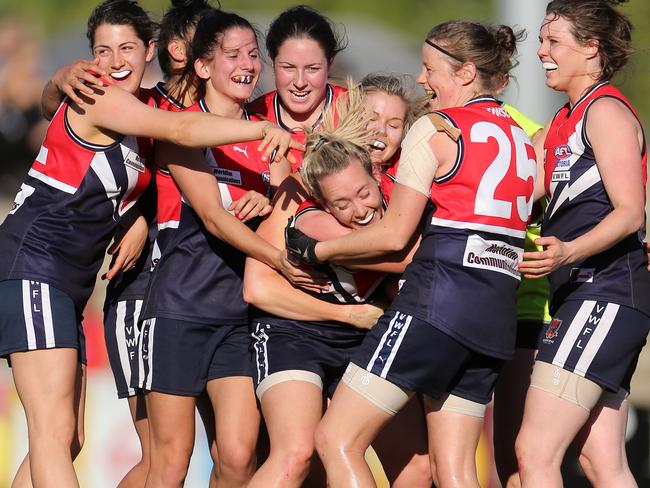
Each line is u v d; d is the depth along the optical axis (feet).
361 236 54.29
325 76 61.67
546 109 96.68
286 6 188.75
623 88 177.99
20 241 57.67
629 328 56.03
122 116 56.90
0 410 87.86
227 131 55.77
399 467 60.70
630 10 113.91
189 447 61.26
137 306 63.10
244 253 60.64
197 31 60.95
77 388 59.62
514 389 65.00
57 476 55.47
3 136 150.41
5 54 154.61
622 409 59.57
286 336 58.03
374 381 53.78
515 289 55.42
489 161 53.72
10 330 56.80
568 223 57.06
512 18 97.55
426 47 56.85
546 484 55.77
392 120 58.85
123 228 62.44
